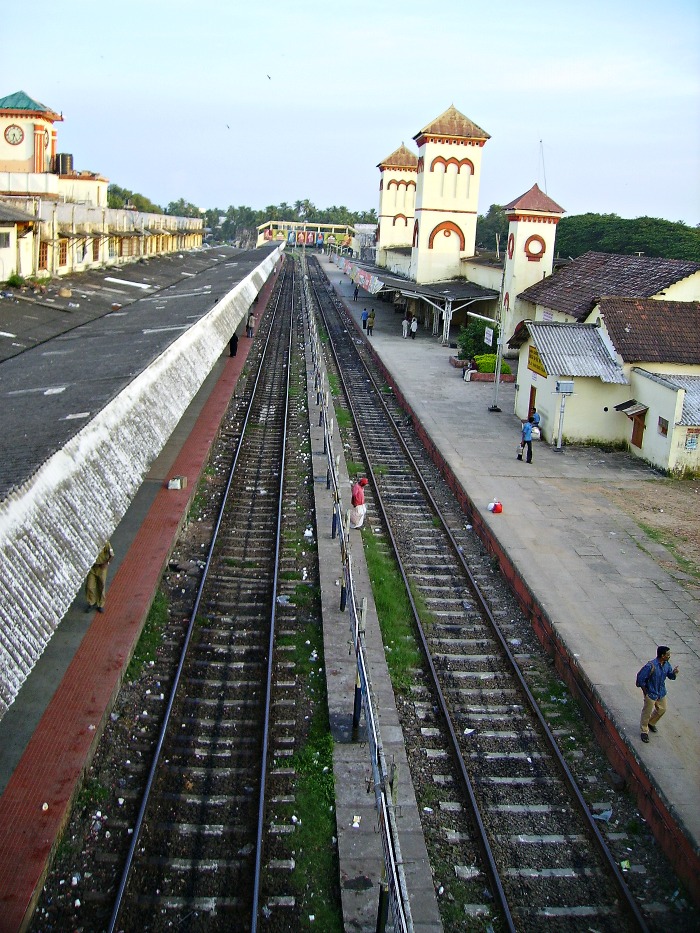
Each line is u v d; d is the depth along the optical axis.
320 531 16.47
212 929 7.43
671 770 9.14
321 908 7.65
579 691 11.23
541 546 15.61
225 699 10.95
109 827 8.52
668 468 20.31
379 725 10.33
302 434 24.39
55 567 8.18
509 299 34.28
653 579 14.37
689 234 64.62
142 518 15.66
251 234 142.12
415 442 24.38
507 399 28.55
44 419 11.40
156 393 14.53
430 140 43.88
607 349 22.94
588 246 71.75
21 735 9.23
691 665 11.55
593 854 8.61
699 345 22.67
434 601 14.06
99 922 7.40
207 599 13.65
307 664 11.77
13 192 33.22
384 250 65.38
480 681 11.73
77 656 10.82
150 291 34.94
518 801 9.34
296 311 54.59
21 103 39.09
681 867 8.22
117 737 9.91
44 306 25.28
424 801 9.20
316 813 8.82
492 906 7.88
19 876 7.38
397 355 36.44
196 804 8.97
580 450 22.59
